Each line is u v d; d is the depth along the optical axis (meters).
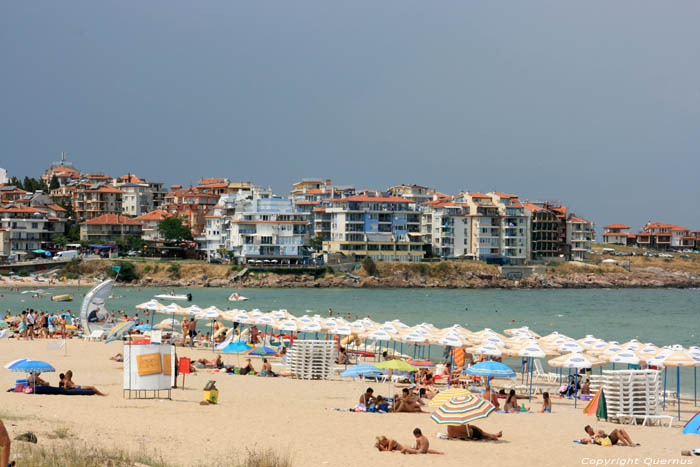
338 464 27.25
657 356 51.91
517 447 32.84
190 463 25.38
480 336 63.31
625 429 39.47
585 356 52.41
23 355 62.78
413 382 57.12
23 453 22.66
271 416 37.44
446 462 28.81
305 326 74.44
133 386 39.91
